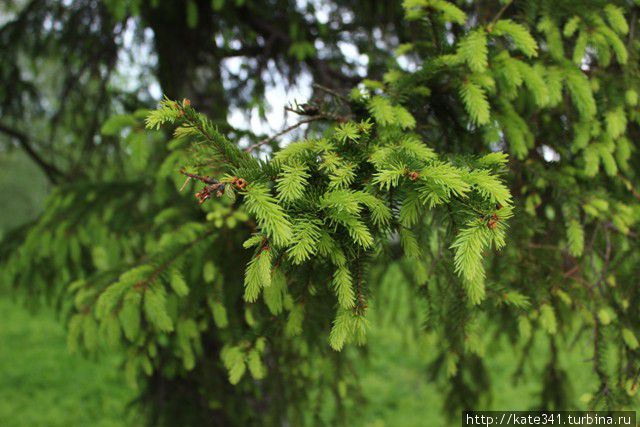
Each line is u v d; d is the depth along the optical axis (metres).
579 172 1.93
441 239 1.60
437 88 1.72
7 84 4.09
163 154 2.75
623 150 1.93
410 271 3.22
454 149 1.79
